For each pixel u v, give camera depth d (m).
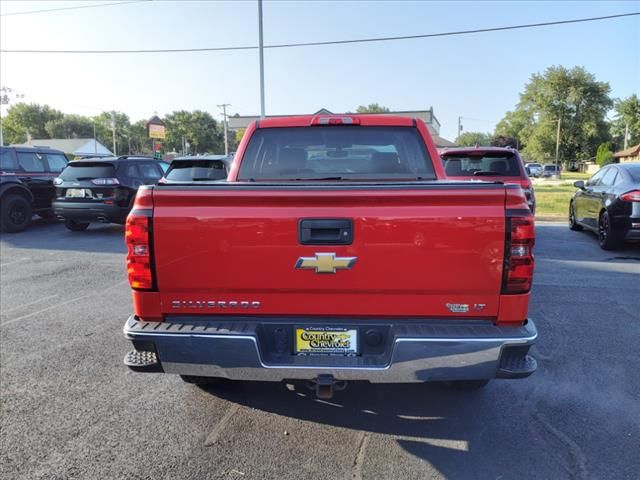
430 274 2.51
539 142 75.94
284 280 2.57
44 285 6.59
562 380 3.73
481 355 2.46
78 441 2.92
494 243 2.48
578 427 3.07
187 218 2.56
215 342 2.54
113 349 4.36
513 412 3.26
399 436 2.98
